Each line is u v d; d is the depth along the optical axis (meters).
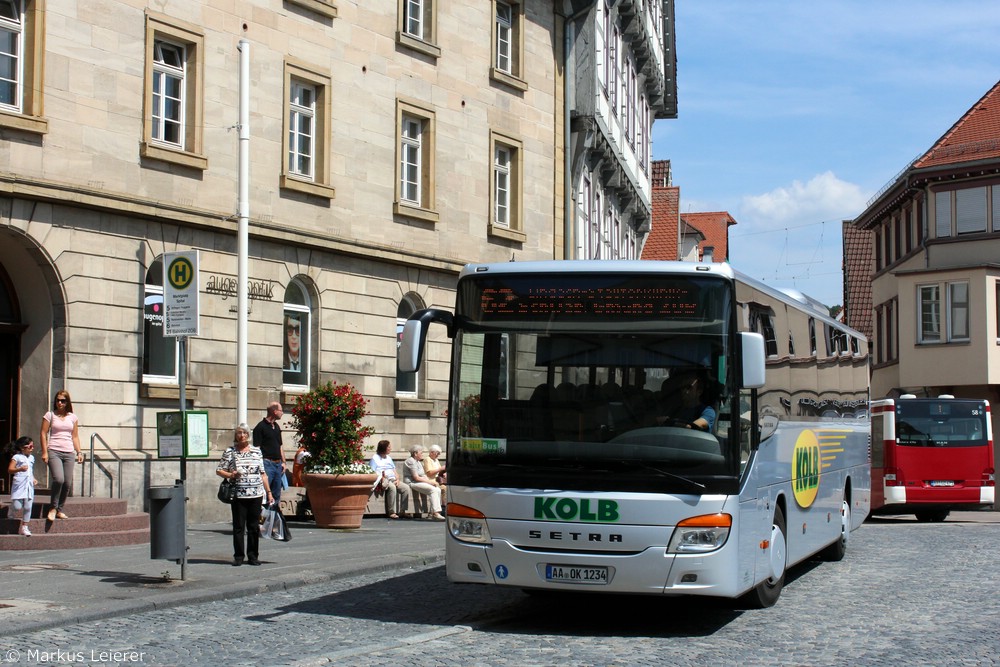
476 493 11.28
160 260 22.00
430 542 19.27
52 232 20.06
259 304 24.09
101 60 20.91
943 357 45.47
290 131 25.22
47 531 17.78
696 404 11.08
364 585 14.58
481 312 11.68
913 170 46.59
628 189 44.81
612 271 11.48
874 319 55.03
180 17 22.42
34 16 19.84
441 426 29.28
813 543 15.53
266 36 24.36
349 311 26.38
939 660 9.98
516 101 32.00
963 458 30.58
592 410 11.19
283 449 24.39
